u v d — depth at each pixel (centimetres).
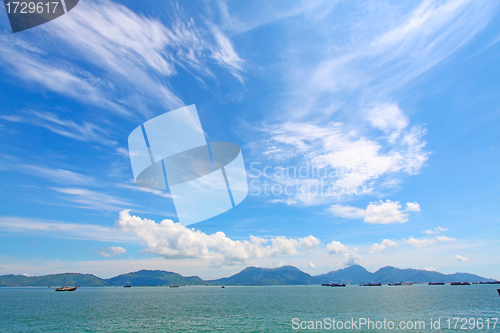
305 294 16388
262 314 6800
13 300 11212
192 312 7256
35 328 5084
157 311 7506
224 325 5328
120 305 9231
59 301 10806
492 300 10400
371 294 15400
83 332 4719
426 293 15788
